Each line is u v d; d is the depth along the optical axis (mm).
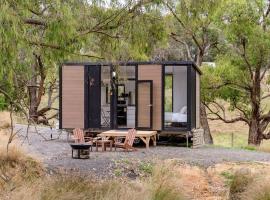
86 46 7535
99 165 10367
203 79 21641
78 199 7031
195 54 24516
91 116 15211
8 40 5348
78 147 11062
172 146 14797
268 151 16078
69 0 6348
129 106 15211
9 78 5859
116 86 15023
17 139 11766
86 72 15188
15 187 7199
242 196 8453
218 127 31969
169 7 7781
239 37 19797
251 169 10258
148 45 7758
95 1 7266
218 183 9727
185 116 14922
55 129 18375
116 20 7562
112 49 7809
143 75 14852
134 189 7820
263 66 21594
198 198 8773
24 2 5750
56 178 7988
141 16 7535
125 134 13219
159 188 7992
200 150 13680
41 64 7371
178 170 9812
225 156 12195
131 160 10953
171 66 15844
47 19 6137
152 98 14797
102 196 7250
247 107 23547
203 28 21125
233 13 19172
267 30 20078
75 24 6648
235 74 21344
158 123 14805
